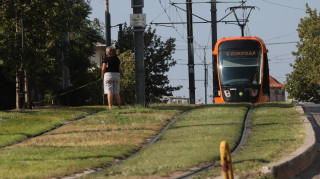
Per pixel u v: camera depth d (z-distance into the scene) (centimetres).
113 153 4244
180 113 7362
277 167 3288
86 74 13000
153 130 5609
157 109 7612
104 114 6894
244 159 3750
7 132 5653
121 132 5434
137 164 3691
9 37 10381
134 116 6625
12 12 10238
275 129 5438
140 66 8031
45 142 4950
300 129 5291
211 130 5356
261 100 11694
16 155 4244
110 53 7531
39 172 3525
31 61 10494
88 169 3666
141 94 8031
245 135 5244
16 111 7762
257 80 11688
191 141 4731
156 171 3397
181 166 3553
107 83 7550
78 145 4706
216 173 3306
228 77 11781
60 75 15338
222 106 8094
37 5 10238
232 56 11900
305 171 3803
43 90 15325
